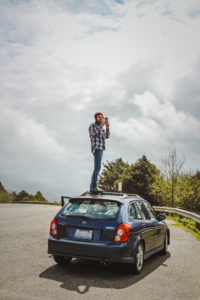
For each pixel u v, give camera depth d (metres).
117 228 6.15
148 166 41.97
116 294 5.17
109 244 6.08
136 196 7.85
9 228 12.23
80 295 5.03
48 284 5.52
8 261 7.05
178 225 17.39
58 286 5.44
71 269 6.67
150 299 5.02
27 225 13.37
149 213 8.07
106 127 8.37
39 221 15.04
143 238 6.79
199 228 15.00
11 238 10.02
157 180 36.53
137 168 42.06
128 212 6.57
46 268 6.62
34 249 8.49
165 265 7.52
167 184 33.50
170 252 9.30
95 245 6.09
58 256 6.79
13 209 23.95
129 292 5.31
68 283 5.65
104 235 6.16
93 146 8.24
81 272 6.48
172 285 5.83
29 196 56.00
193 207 32.31
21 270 6.35
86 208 6.56
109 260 6.03
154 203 36.88
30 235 10.76
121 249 6.04
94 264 7.26
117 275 6.39
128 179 42.00
